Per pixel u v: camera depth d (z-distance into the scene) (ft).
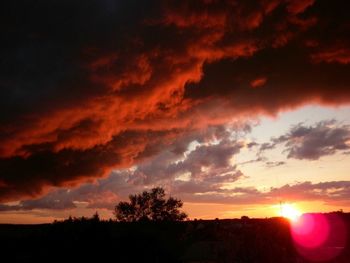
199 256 98.53
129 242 107.14
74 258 103.86
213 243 95.35
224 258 79.20
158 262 108.37
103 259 104.27
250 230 84.28
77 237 106.63
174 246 111.96
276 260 77.97
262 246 78.64
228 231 86.48
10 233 118.52
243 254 78.13
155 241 110.22
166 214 151.64
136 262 106.11
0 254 103.81
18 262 101.40
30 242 111.04
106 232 108.27
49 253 104.73
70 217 113.39
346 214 118.73
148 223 137.08
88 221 110.32
